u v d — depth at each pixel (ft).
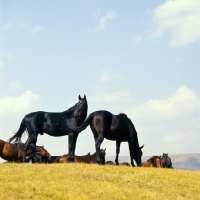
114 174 65.31
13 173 61.05
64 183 56.75
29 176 59.57
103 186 57.16
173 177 68.44
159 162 97.66
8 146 84.64
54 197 50.57
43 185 54.90
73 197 50.78
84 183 57.82
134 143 78.13
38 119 76.23
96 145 73.15
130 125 76.79
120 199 52.60
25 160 77.46
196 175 73.51
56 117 75.77
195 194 60.03
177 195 58.08
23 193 51.31
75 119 75.05
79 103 74.84
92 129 74.95
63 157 81.82
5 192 50.60
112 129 74.74
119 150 78.43
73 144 75.15
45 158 88.94
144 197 54.85
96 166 69.97
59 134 76.48
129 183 61.52
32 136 76.23
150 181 63.98
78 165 69.77
